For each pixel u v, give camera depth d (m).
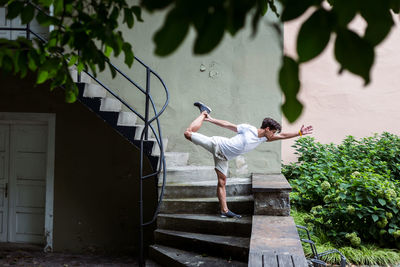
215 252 5.30
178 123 7.47
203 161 7.43
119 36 2.26
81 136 7.49
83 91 6.11
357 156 8.54
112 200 7.45
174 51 0.87
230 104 7.34
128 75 7.55
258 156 7.29
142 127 6.48
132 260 7.06
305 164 8.19
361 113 9.42
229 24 0.89
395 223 6.39
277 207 5.56
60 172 7.54
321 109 9.48
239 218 5.69
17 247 7.61
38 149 7.72
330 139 9.47
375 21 0.89
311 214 7.21
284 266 3.58
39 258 7.05
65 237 7.52
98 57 2.26
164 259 5.50
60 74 2.50
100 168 7.46
